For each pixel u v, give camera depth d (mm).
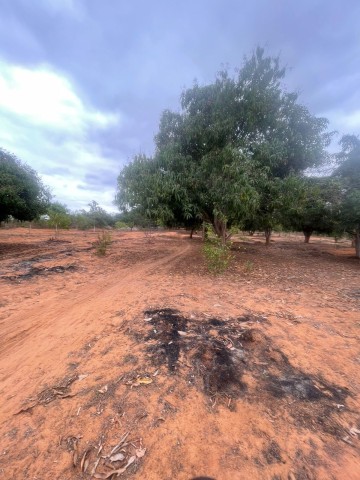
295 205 8406
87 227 37312
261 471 1592
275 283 6375
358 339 3396
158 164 8344
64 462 1647
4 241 15336
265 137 9156
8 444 1781
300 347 3135
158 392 2283
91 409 2092
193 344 3094
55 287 5680
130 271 7508
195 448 1742
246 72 8680
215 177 7926
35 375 2580
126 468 1604
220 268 7379
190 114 9750
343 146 10703
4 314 4148
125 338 3283
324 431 1908
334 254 14570
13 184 10586
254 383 2432
